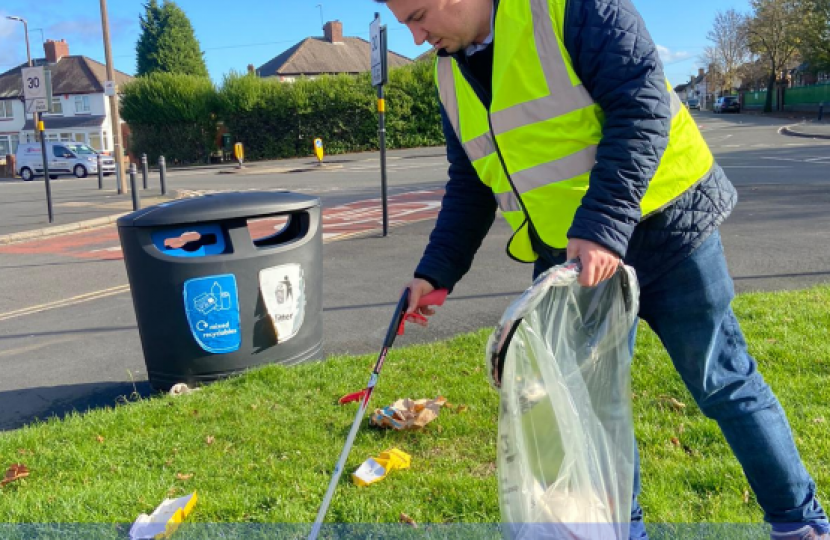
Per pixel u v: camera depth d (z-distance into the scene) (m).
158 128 39.25
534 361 1.78
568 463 1.83
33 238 12.84
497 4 1.83
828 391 3.51
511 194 2.12
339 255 9.05
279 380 4.26
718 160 18.64
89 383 4.99
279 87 37.72
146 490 3.05
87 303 7.46
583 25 1.74
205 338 4.32
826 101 49.00
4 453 3.50
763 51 56.66
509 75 1.85
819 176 13.84
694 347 2.01
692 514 2.60
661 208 1.89
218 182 24.11
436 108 37.34
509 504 1.79
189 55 60.12
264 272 4.42
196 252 4.34
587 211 1.73
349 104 37.09
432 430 3.48
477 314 5.97
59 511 2.88
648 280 1.98
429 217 12.05
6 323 6.82
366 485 2.99
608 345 1.92
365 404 2.07
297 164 32.56
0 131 59.94
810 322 4.63
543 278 1.65
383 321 6.02
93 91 57.94
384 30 9.48
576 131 1.86
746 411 2.01
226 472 3.19
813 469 2.78
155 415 3.86
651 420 3.39
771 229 8.67
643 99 1.71
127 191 20.84
